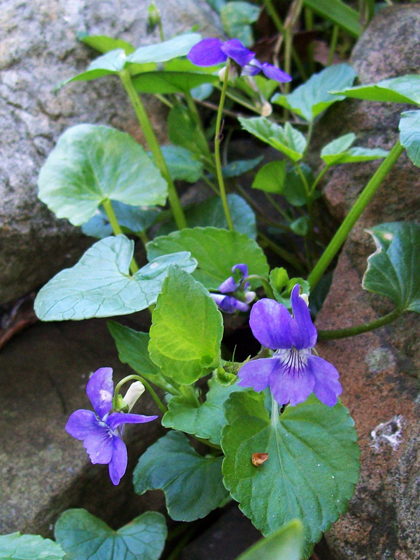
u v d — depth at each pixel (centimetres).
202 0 26
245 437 11
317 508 11
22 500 15
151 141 19
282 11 26
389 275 14
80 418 11
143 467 14
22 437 16
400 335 14
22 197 18
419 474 12
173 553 16
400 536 12
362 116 18
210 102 24
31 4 20
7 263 18
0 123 18
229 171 21
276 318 10
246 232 19
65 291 13
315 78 20
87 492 16
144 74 18
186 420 12
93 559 13
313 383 10
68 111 20
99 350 19
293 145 18
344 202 18
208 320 12
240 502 11
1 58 19
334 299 16
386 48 18
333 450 11
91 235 18
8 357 18
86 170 17
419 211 16
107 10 22
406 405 13
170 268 11
